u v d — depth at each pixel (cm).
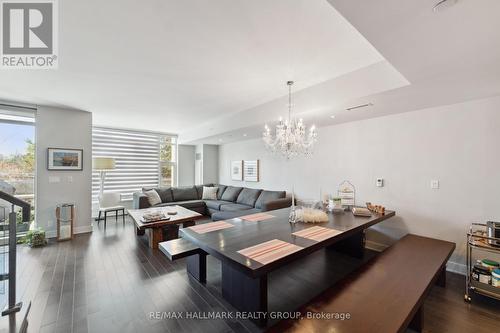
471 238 229
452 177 270
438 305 204
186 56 213
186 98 341
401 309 137
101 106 385
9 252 174
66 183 401
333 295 151
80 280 244
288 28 171
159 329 172
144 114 439
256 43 191
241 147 608
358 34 178
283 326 123
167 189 578
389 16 121
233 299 201
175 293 220
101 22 163
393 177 319
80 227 417
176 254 224
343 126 376
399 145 313
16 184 376
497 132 241
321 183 411
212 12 152
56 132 392
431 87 216
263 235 198
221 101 355
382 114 315
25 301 194
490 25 125
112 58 217
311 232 206
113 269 271
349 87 250
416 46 148
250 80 271
